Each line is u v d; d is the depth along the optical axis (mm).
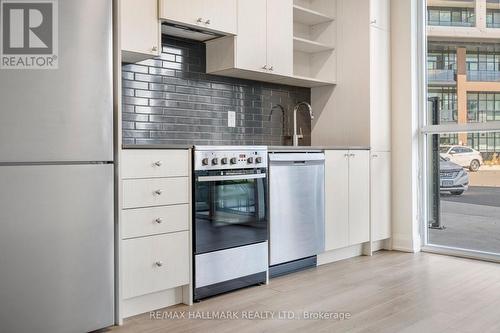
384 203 4152
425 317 2443
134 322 2412
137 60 3039
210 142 3580
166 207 2568
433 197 4293
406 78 4164
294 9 3910
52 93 2104
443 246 4082
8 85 1989
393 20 4254
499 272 3381
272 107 4090
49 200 2098
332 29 4285
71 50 2162
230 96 3742
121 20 2648
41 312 2086
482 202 3943
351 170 3826
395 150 4238
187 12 3004
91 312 2246
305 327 2314
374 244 4164
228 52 3375
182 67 3408
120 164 2369
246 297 2820
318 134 4410
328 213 3623
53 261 2115
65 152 2145
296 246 3369
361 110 4074
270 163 3182
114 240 2363
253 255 3045
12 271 2000
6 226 1980
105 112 2289
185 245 2658
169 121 3316
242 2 3373
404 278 3229
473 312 2520
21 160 2023
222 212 2857
